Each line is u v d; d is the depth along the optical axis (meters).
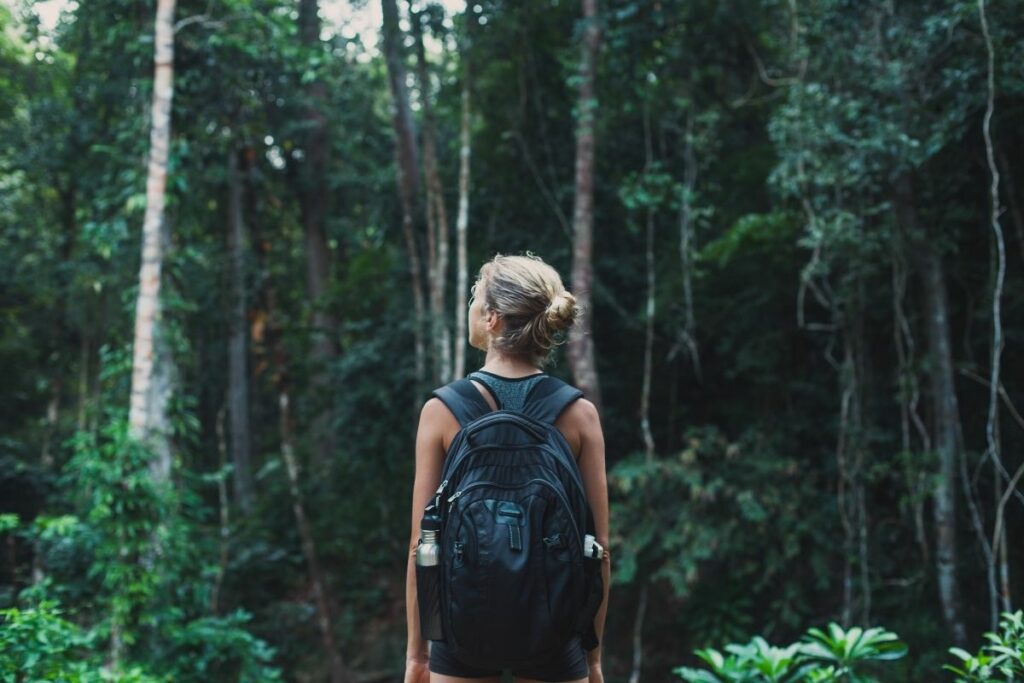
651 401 11.05
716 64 10.29
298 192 16.48
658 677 9.91
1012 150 6.83
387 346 12.05
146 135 8.73
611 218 10.95
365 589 12.99
